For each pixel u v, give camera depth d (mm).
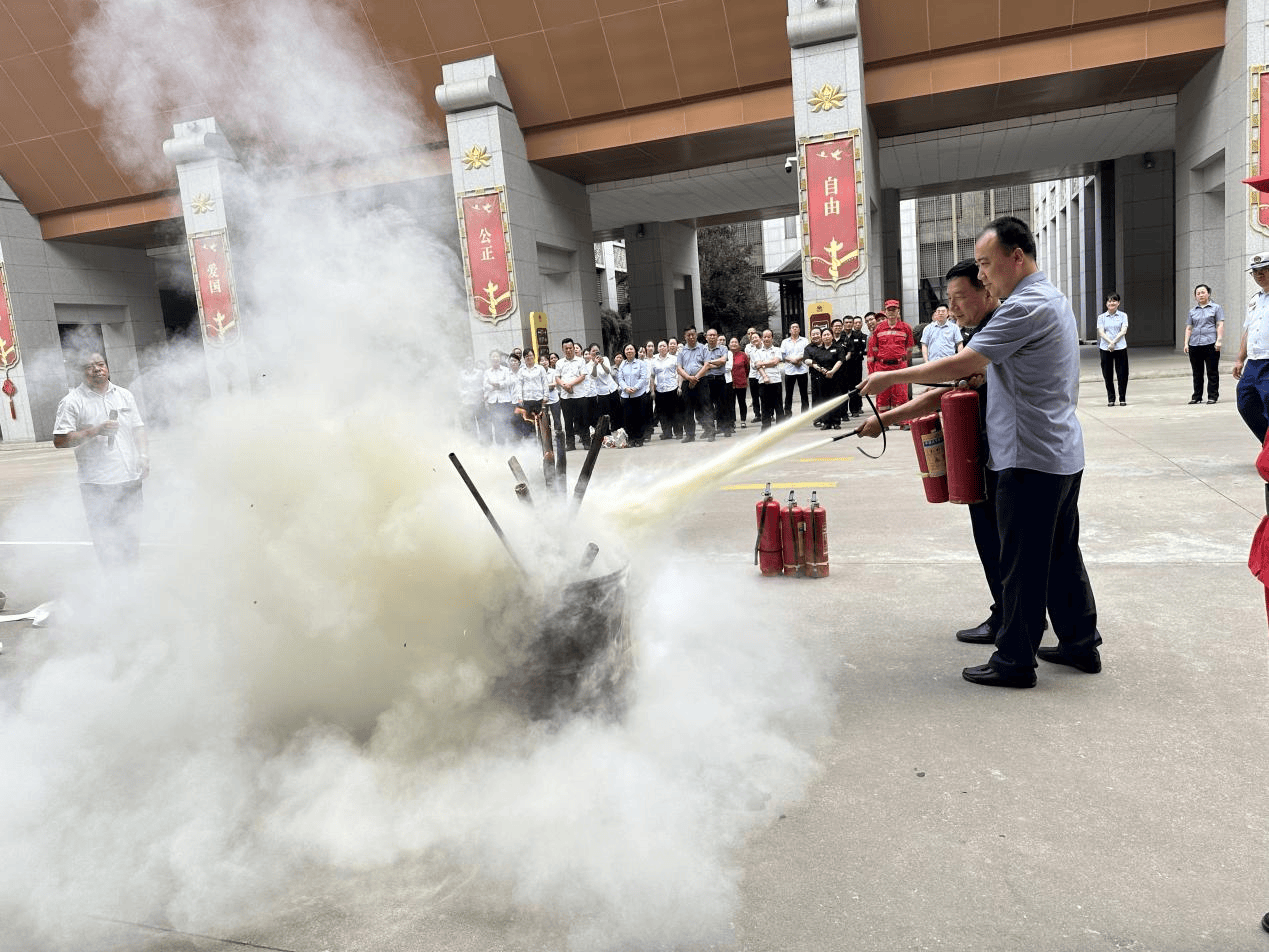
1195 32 15703
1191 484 6773
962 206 54250
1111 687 3363
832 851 2414
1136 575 4664
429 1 16781
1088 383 15773
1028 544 3309
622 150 18875
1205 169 17516
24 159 20562
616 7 16781
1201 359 11570
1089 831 2438
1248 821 2438
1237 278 15578
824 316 16781
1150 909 2109
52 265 22984
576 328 21734
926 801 2641
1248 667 3438
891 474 8469
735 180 22531
